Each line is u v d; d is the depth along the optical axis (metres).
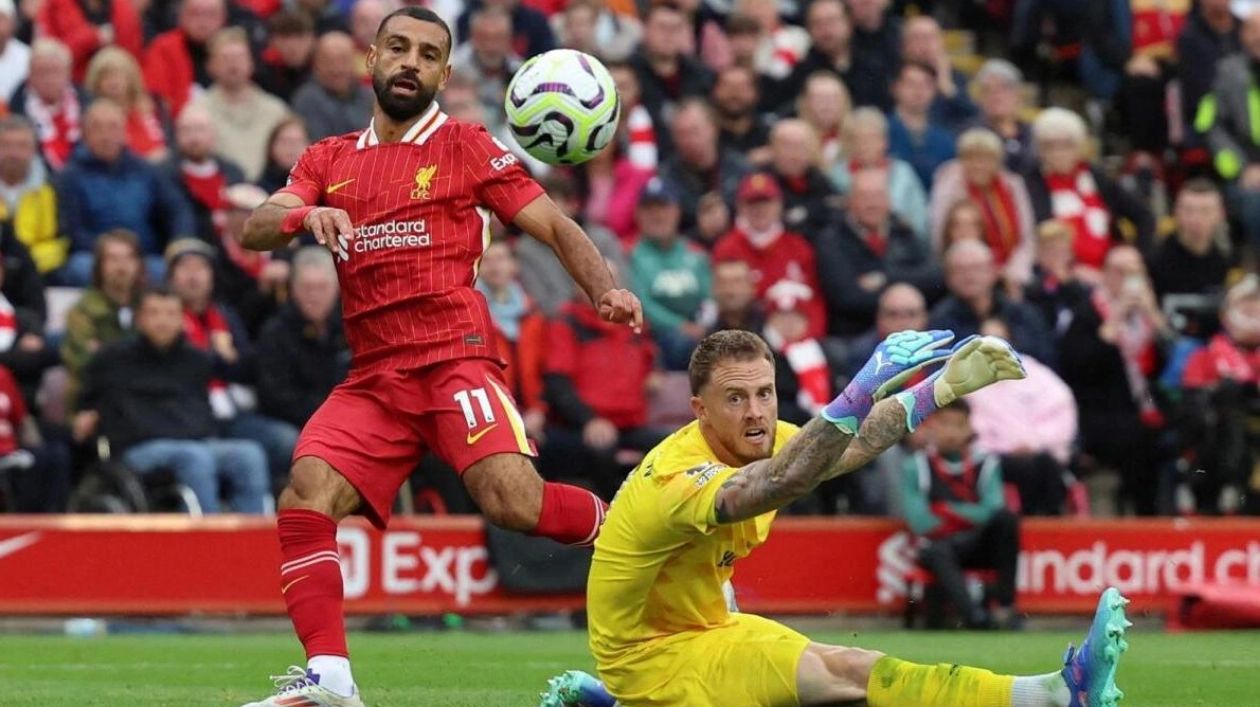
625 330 40.09
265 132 44.53
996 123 50.81
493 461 20.53
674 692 17.41
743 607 39.19
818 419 15.80
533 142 21.44
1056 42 56.44
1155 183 53.22
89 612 36.69
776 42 53.12
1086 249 47.81
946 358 15.74
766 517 17.88
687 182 46.09
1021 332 42.34
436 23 21.16
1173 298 46.22
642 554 17.33
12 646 33.19
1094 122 55.81
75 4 46.16
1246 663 30.88
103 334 38.25
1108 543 40.34
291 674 19.98
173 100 46.12
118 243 38.31
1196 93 53.16
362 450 20.62
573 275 20.95
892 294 41.16
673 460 17.31
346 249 20.56
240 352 39.94
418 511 38.75
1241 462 42.19
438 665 29.58
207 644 33.75
